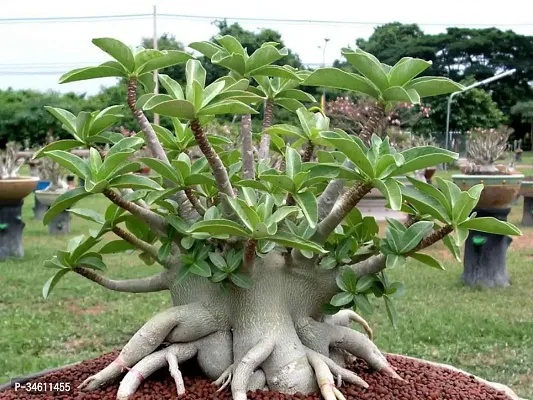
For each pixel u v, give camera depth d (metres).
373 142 1.77
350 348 2.17
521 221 10.07
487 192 5.47
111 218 2.03
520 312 5.01
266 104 2.24
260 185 1.84
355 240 2.10
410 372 2.32
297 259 2.02
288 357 1.98
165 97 1.69
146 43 17.75
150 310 5.00
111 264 6.77
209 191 2.06
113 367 2.01
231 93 1.83
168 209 2.03
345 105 11.31
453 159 1.67
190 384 2.05
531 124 30.42
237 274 1.93
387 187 1.66
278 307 2.03
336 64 19.42
